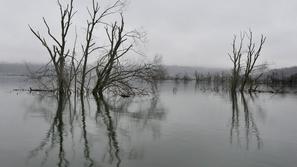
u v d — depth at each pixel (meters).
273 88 56.41
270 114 17.47
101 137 10.34
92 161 7.64
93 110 17.77
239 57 42.19
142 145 9.34
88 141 9.73
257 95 36.06
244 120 14.90
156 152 8.57
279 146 9.59
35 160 7.66
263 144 9.80
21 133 10.77
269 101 27.02
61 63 25.53
